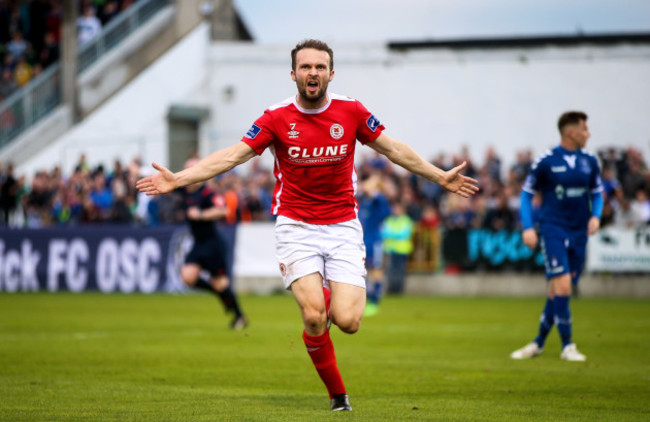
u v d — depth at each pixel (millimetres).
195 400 20516
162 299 62531
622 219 66875
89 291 70062
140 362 27938
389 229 68938
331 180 18719
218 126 91938
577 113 29062
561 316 29031
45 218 79000
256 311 51625
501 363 28125
